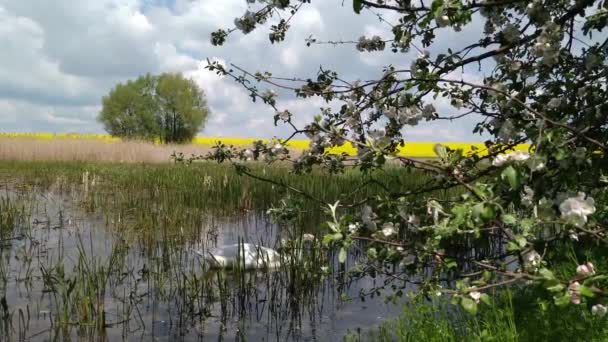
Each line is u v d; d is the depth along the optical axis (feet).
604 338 10.77
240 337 13.82
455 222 8.60
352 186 32.42
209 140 174.70
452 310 14.62
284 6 14.83
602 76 12.12
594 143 9.31
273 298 16.14
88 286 15.29
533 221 8.53
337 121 13.47
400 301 16.62
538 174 9.54
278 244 23.91
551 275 7.57
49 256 21.17
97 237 24.97
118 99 167.63
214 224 29.73
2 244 23.12
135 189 41.47
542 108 11.78
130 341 13.28
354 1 9.90
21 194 39.04
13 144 74.64
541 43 11.53
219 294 16.88
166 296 16.78
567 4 12.66
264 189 36.65
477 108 12.98
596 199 13.66
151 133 166.50
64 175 51.08
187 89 167.32
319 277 17.60
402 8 11.31
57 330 13.44
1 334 13.29
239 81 14.43
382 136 10.07
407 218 10.80
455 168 10.30
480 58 12.11
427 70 10.69
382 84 13.46
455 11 9.58
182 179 44.62
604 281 8.04
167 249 21.36
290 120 13.38
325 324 14.80
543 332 11.42
